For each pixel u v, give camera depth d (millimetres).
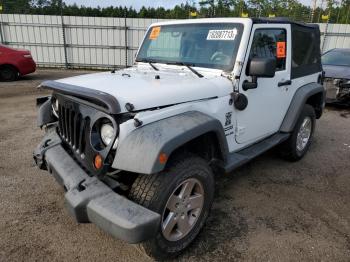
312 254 2627
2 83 10961
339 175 4184
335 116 7406
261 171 4234
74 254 2559
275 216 3170
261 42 3305
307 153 4957
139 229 1953
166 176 2254
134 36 15703
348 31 14617
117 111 2102
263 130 3689
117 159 2123
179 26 3613
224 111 2936
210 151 2828
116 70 3537
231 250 2652
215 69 3121
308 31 4332
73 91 2365
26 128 5820
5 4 15977
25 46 15812
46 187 3600
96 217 2064
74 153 2617
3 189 3529
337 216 3205
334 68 7988
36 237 2750
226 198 3502
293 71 4031
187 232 2553
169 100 2434
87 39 15750
